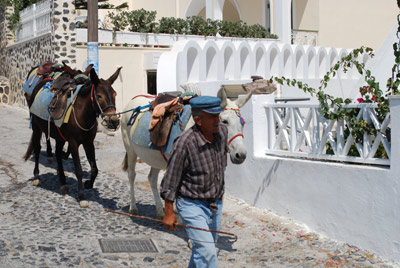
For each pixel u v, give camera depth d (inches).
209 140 174.4
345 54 733.3
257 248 256.7
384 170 236.8
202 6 996.6
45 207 314.2
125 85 629.3
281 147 328.5
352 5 942.4
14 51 812.0
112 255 237.8
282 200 296.0
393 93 255.9
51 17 609.6
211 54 556.1
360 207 248.5
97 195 346.0
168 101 267.9
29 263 220.4
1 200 325.7
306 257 242.4
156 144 258.7
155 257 239.8
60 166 350.0
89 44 514.3
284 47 635.5
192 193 175.8
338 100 261.9
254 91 385.1
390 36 356.2
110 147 492.7
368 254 243.8
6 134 558.9
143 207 321.1
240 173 327.6
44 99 342.6
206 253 173.5
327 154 273.4
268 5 980.6
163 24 693.9
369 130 247.4
